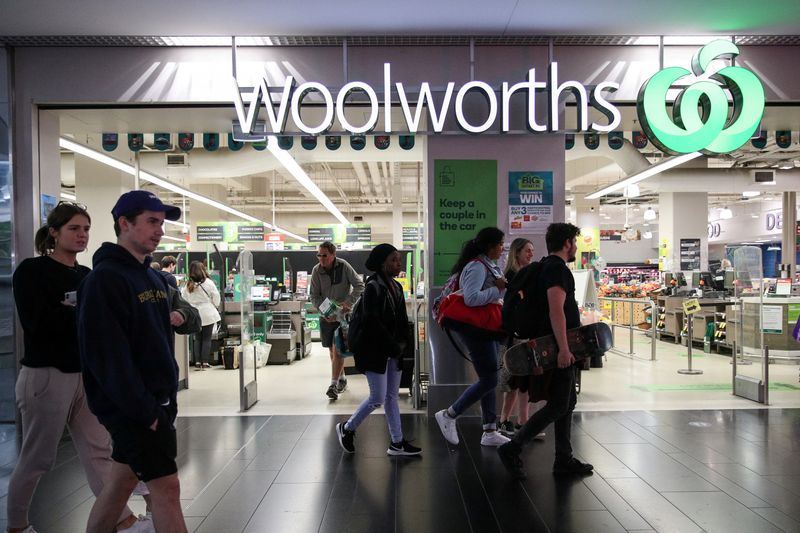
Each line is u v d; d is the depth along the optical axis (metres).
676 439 4.01
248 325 6.07
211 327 7.79
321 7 4.17
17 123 4.79
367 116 5.56
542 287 3.21
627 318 13.50
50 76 4.80
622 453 3.71
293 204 23.48
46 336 2.36
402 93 4.71
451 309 3.73
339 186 18.42
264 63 4.90
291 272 11.91
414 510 2.84
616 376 6.86
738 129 4.66
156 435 1.82
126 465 1.97
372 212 26.36
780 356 8.05
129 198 1.92
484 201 4.89
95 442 2.49
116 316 1.78
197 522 2.73
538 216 4.90
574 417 4.65
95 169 8.91
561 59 4.97
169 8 4.13
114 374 1.73
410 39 4.81
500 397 4.82
